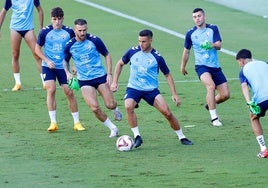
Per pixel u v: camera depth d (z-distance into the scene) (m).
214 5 67.19
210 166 30.72
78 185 28.67
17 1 43.88
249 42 55.81
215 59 37.59
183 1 68.75
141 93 33.47
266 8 66.12
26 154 32.84
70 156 32.50
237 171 30.00
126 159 31.97
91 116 39.19
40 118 38.94
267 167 30.44
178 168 30.55
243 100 42.03
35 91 44.50
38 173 30.25
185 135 35.47
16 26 44.00
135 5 67.38
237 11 65.12
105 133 36.16
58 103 41.78
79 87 35.22
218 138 34.91
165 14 64.25
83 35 34.53
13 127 37.25
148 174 29.84
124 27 60.19
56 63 36.41
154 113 39.59
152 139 34.97
